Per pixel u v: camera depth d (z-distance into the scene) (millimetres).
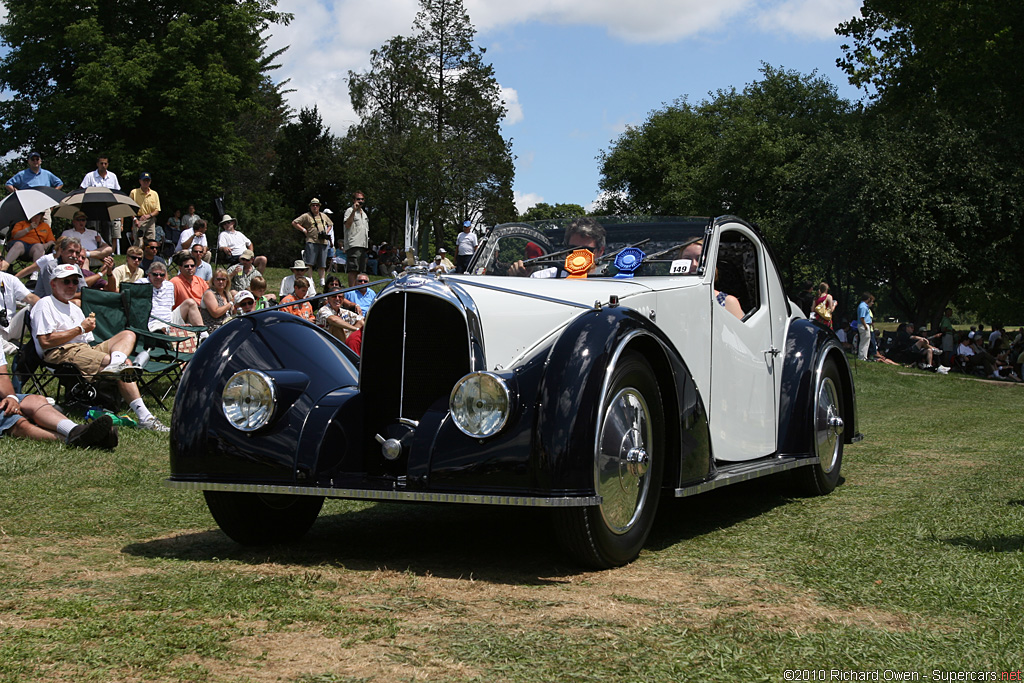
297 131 51781
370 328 3762
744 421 4770
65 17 32594
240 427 3633
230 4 36125
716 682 2213
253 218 41438
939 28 28219
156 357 8633
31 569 3367
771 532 4188
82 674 2230
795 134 36125
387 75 50375
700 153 48531
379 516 4684
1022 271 27344
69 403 7453
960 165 26078
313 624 2658
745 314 4992
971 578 3145
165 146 35031
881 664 2322
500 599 2975
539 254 5039
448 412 3447
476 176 48094
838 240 26297
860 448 7520
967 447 7527
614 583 3215
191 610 2795
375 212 49781
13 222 12102
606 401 3361
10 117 33250
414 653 2410
